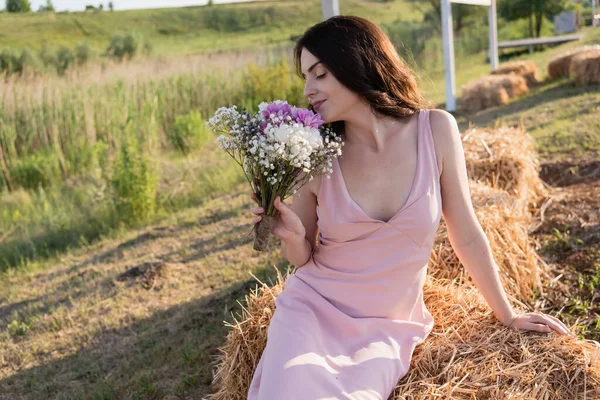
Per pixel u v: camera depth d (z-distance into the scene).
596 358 2.24
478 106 10.55
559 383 2.19
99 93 10.77
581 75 10.38
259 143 2.11
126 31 27.69
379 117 2.34
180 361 3.63
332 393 2.05
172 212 7.08
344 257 2.36
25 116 10.06
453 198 2.37
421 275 2.38
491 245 3.47
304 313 2.30
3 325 4.68
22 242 6.88
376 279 2.33
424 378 2.25
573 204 4.84
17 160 9.68
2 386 3.77
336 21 2.27
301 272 2.49
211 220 6.42
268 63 13.63
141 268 5.15
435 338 2.52
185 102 11.98
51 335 4.35
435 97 13.02
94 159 9.32
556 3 22.33
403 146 2.33
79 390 3.54
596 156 6.02
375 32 2.29
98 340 4.14
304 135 2.08
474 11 25.22
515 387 2.15
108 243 6.38
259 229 2.29
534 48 20.41
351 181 2.35
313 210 2.44
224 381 2.79
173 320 4.19
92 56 19.30
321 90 2.27
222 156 8.80
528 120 8.42
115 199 7.14
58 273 5.71
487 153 5.03
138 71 12.08
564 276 3.72
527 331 2.45
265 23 35.50
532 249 3.81
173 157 9.41
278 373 2.07
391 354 2.27
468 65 19.53
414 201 2.25
